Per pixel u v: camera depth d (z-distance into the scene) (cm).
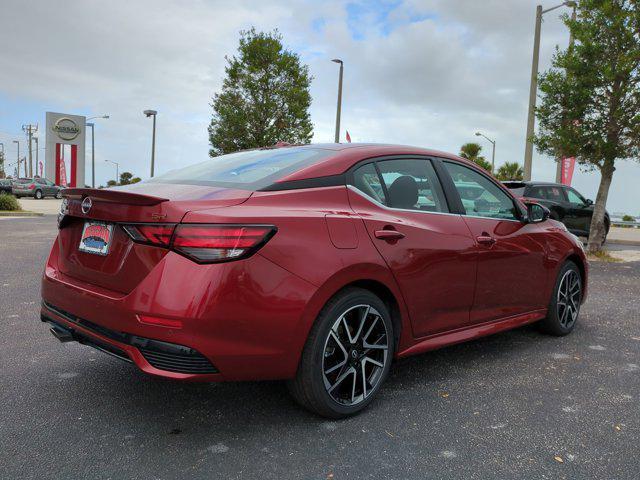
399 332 321
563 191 1371
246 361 254
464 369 383
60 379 344
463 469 246
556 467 249
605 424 295
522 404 321
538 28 1581
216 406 309
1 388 328
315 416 297
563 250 463
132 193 250
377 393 323
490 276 382
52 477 231
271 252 256
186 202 254
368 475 239
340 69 2242
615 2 1039
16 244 1020
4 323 467
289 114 1920
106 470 238
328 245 277
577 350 433
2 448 255
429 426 289
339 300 282
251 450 258
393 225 314
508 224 409
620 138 1075
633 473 245
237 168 323
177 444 263
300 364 276
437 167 372
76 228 299
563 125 1109
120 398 317
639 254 1222
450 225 354
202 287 240
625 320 540
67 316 292
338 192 302
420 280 327
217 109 1950
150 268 249
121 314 251
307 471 241
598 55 1056
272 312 255
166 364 243
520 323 420
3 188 3703
